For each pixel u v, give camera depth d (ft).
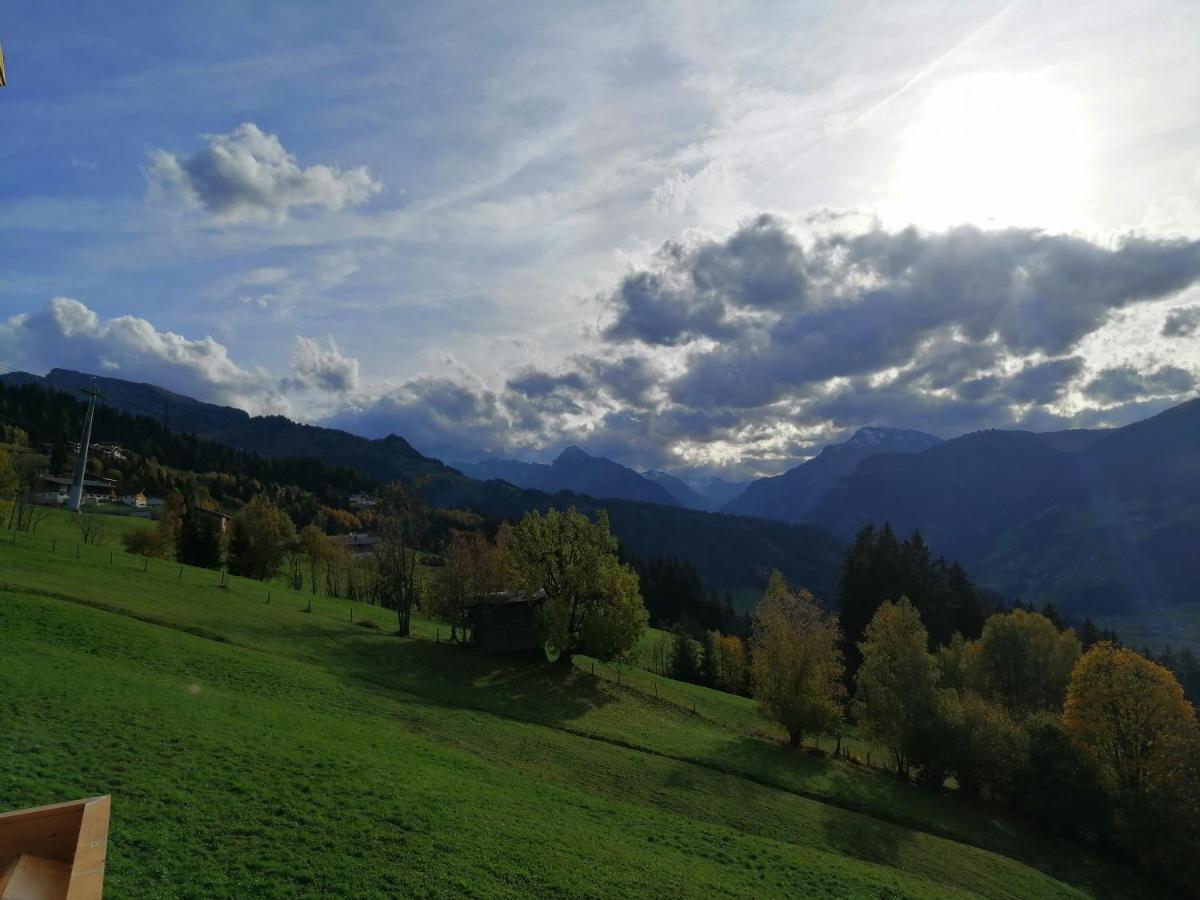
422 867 69.46
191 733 92.27
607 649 248.73
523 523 271.49
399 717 148.15
